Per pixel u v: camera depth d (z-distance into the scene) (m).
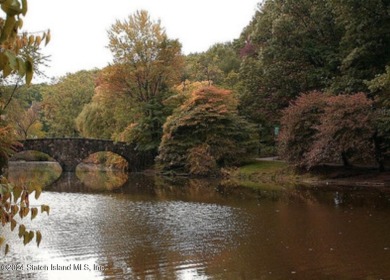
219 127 41.47
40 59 25.14
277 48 39.62
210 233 16.78
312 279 11.18
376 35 31.55
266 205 22.95
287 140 33.19
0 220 3.58
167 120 44.69
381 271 11.63
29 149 49.97
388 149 32.03
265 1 49.16
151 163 49.81
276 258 13.22
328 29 39.03
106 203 24.83
